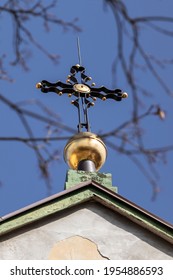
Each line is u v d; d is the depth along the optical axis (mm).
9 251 18031
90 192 19219
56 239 18391
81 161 24141
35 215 18594
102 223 18875
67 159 24312
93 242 18453
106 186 21188
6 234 18297
